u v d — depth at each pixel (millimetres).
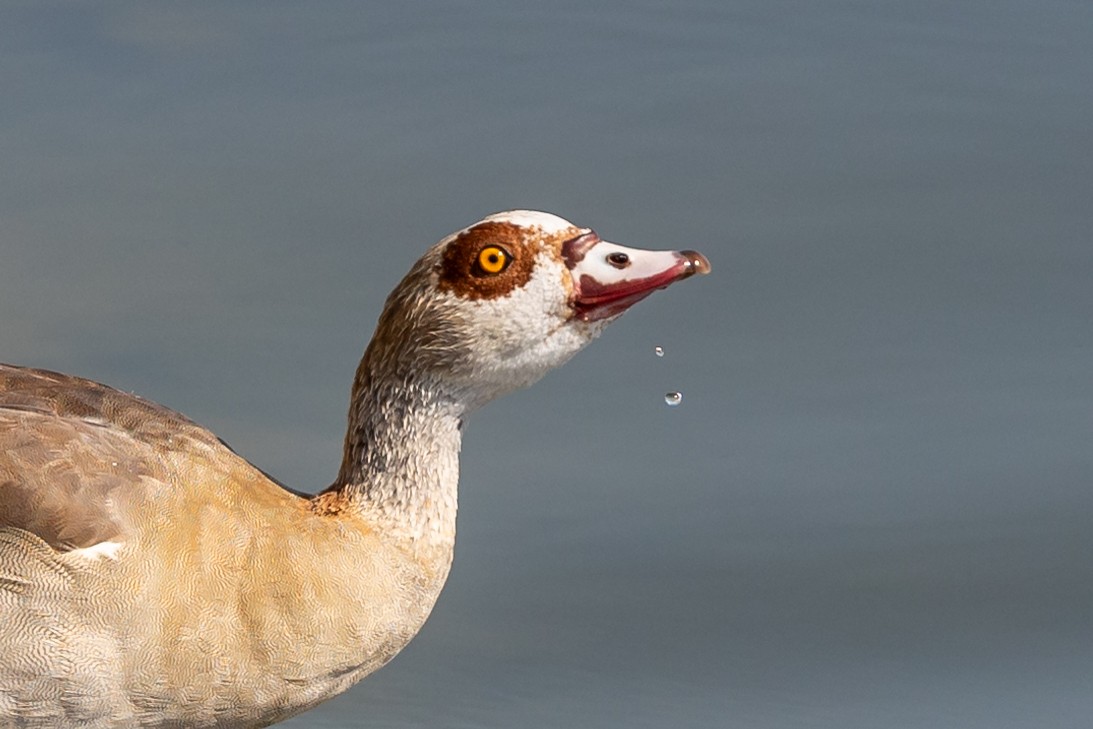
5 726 11672
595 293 12086
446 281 12055
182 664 11680
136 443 11984
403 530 12219
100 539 11578
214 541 11758
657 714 14797
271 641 11836
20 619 11500
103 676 11578
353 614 12000
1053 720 14555
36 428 11820
